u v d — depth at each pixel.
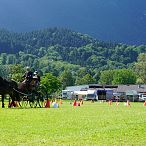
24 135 25.27
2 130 27.88
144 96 165.38
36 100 68.06
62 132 26.84
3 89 64.56
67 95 186.00
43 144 21.67
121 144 21.78
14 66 152.38
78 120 36.41
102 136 24.64
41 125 31.50
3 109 58.16
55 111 52.53
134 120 36.00
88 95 161.00
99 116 42.09
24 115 43.19
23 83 67.06
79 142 22.34
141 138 23.84
